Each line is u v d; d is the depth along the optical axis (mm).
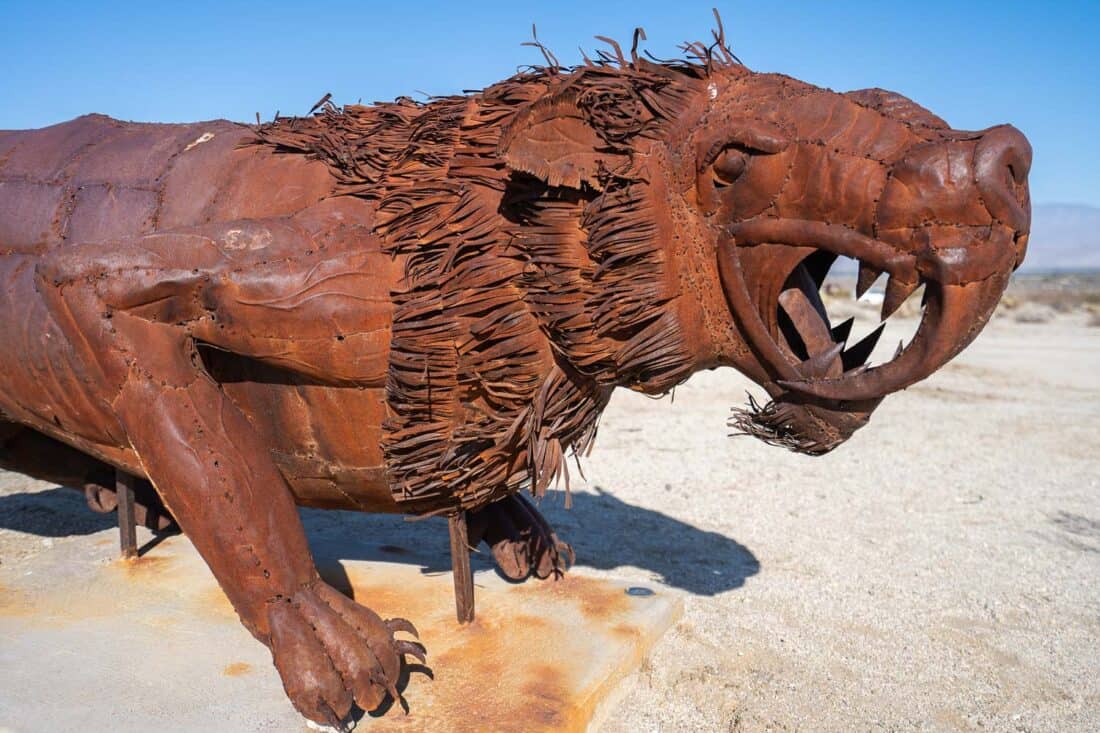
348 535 5359
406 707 2992
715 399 10656
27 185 3426
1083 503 6684
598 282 2539
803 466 7574
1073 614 4590
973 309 2225
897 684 3750
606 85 2545
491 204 2715
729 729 3297
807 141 2334
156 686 3127
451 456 2822
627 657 3461
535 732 2873
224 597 3867
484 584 4062
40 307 3139
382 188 2928
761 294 2486
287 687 2631
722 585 4797
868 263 2309
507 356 2674
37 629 3559
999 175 2146
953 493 6875
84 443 3355
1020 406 10578
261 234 2803
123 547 4254
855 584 4910
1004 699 3658
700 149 2475
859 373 2428
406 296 2738
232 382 3057
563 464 2842
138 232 3199
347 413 2934
